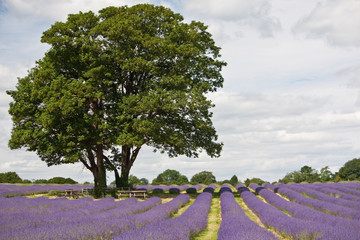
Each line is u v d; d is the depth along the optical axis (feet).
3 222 38.27
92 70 82.28
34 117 88.07
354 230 33.32
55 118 80.74
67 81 83.82
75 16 89.25
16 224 37.76
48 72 83.87
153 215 47.32
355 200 73.77
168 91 85.30
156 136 85.71
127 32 86.28
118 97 90.38
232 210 53.57
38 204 61.52
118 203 69.10
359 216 47.55
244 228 34.27
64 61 88.94
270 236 30.53
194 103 85.92
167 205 60.75
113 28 84.33
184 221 40.83
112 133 86.02
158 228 34.09
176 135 87.04
